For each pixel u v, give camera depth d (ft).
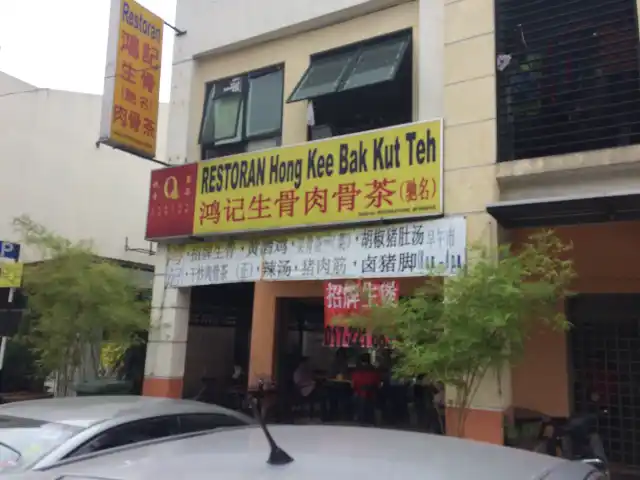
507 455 6.93
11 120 53.52
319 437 7.59
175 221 32.35
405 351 20.13
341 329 26.78
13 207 52.60
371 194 26.16
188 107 34.78
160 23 33.24
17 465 9.56
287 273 28.43
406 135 25.71
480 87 24.52
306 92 29.71
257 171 29.91
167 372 31.58
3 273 34.06
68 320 30.78
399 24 28.94
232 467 6.04
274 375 35.96
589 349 27.63
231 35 33.86
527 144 24.29
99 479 6.01
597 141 22.99
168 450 7.23
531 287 19.45
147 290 40.83
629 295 26.53
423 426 31.14
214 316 42.65
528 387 27.91
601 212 21.52
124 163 60.39
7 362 43.60
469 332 18.85
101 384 33.22
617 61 22.40
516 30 24.75
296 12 31.65
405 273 24.84
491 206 22.04
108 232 58.29
